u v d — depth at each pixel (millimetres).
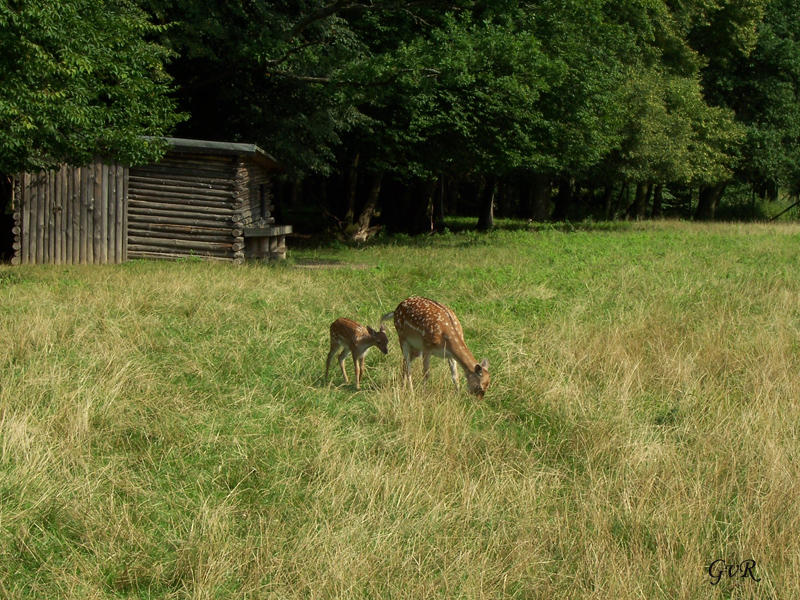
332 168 26891
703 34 38188
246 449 6586
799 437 6973
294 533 5281
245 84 23422
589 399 7973
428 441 6723
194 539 5121
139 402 7406
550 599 4633
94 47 13938
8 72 12242
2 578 4684
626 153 30625
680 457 6453
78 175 18406
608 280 15398
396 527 5254
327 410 7801
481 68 22734
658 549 4980
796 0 41250
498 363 9391
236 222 18750
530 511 5570
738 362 9188
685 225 35094
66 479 5777
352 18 25422
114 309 11125
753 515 5367
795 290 14188
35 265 17438
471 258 20328
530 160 25594
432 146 25422
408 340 8531
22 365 8375
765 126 39438
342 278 15539
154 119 15328
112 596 4656
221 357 9172
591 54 26766
